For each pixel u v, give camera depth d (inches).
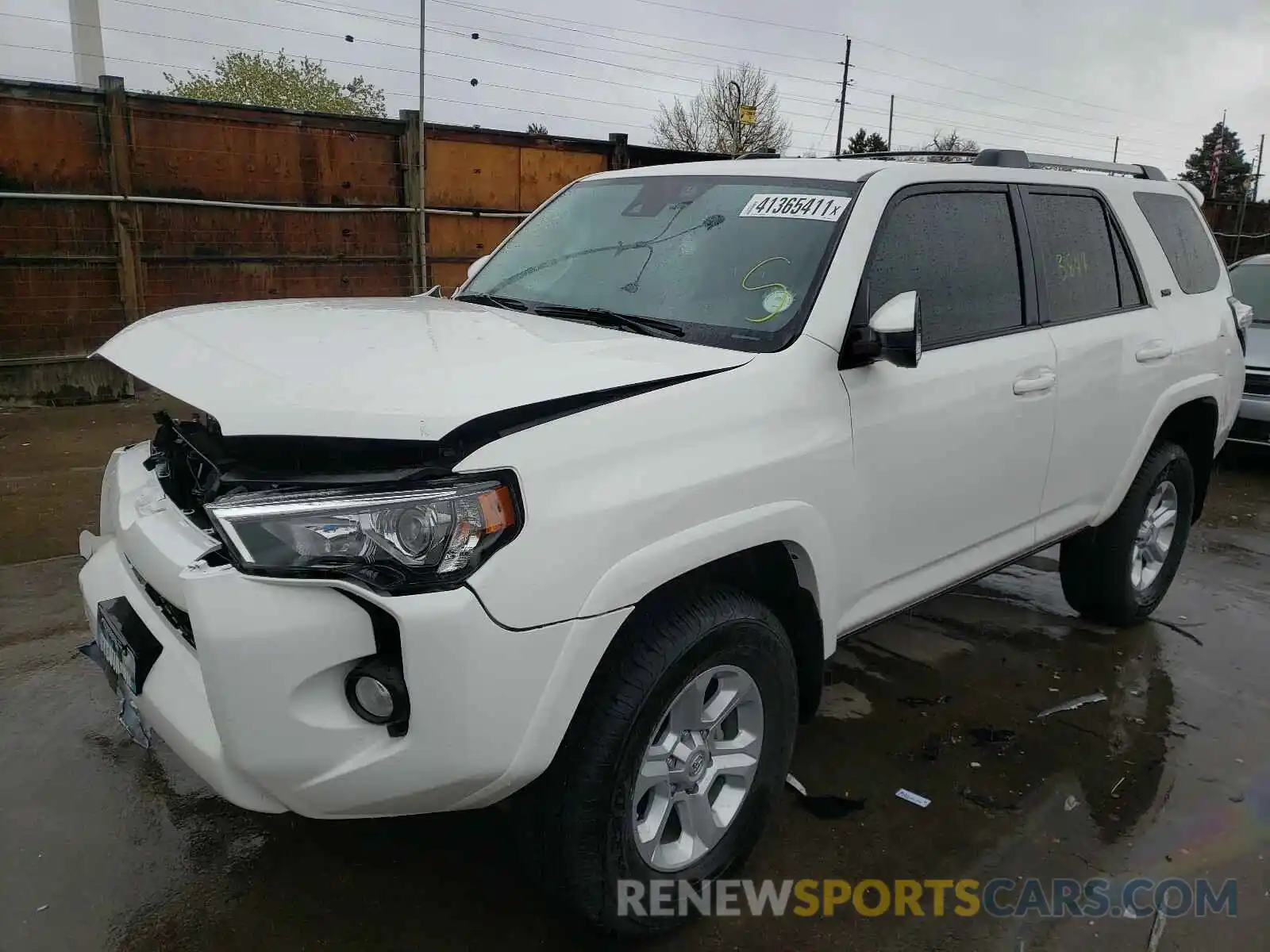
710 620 92.2
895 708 149.8
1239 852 117.6
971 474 128.7
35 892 102.2
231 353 89.5
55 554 193.0
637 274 123.9
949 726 145.1
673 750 94.3
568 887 89.1
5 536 200.1
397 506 75.2
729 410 96.0
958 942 101.3
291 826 115.1
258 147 355.9
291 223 369.7
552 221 146.4
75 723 133.9
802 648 110.4
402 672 77.0
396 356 90.4
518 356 93.0
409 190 393.1
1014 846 117.3
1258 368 294.8
